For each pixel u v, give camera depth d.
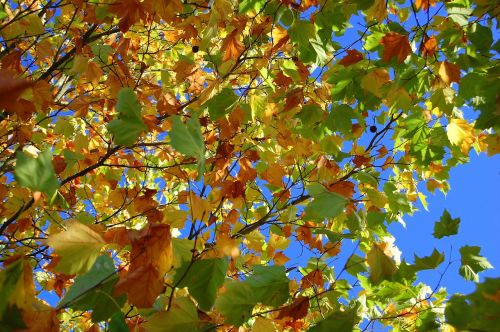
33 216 3.19
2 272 1.23
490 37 2.59
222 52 3.04
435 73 2.82
